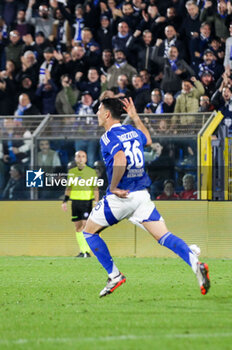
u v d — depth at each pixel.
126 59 56.59
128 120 40.12
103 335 15.30
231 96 52.38
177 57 54.19
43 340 14.74
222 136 40.09
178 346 13.83
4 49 60.38
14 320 17.75
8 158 41.28
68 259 38.12
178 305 20.47
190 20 55.56
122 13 58.50
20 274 30.31
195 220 39.50
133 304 20.78
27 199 41.28
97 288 25.16
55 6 60.66
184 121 39.66
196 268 19.14
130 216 20.55
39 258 39.09
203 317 17.92
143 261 36.75
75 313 18.91
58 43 60.34
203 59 54.56
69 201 40.91
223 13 54.88
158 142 39.47
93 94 55.91
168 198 39.78
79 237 39.91
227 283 26.55
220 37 54.88
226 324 16.77
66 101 56.00
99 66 57.62
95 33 58.97
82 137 40.34
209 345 13.94
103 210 20.50
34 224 41.19
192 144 39.12
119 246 40.44
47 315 18.58
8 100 57.84
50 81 57.53
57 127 40.91
